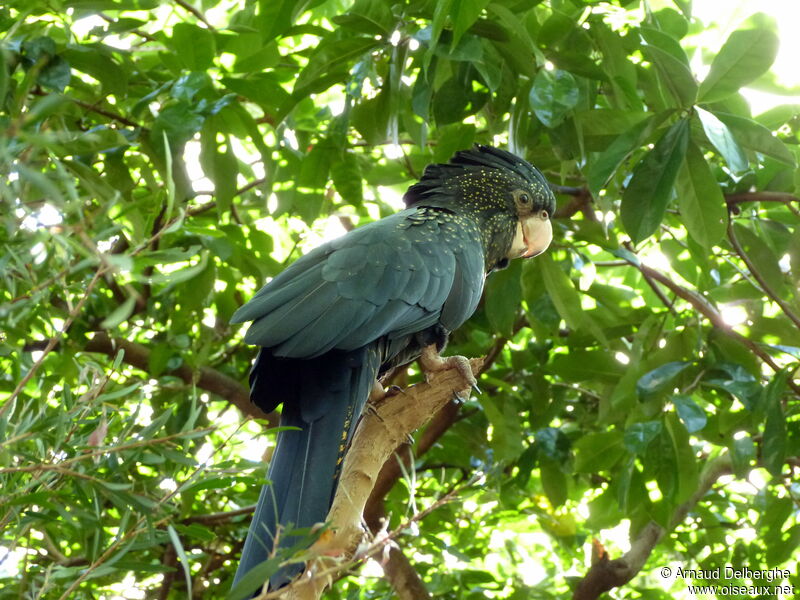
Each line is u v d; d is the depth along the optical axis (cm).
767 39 682
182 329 942
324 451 554
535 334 984
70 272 393
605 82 806
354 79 762
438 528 1104
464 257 708
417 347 702
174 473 567
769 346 923
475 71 807
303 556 409
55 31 777
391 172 1034
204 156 837
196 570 1075
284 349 570
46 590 505
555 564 1291
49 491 443
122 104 888
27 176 325
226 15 1042
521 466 1006
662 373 870
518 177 806
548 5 852
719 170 902
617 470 1062
